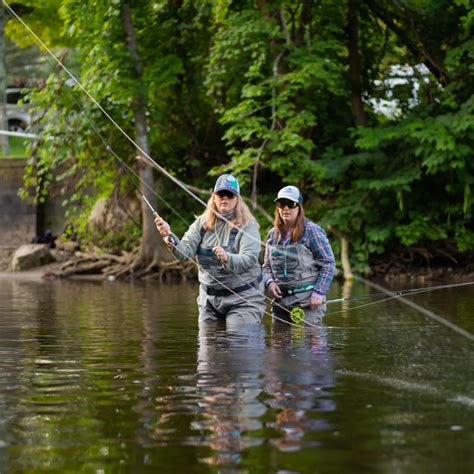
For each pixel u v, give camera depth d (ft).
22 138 108.99
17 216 85.71
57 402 15.80
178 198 78.38
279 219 29.25
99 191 79.71
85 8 69.31
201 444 12.69
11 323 30.48
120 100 69.77
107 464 11.73
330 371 18.90
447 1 72.69
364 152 72.38
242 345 23.50
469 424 13.78
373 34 80.02
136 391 16.80
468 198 69.56
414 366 19.53
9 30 101.09
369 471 11.34
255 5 73.15
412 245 72.28
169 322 30.48
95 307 38.34
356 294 47.03
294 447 12.51
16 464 11.78
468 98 70.79
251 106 68.49
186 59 78.13
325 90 75.15
